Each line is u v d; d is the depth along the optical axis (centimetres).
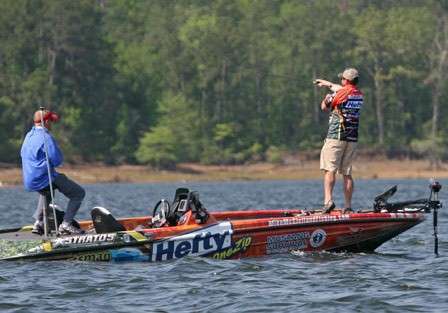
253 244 4497
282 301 3588
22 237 4475
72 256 4366
